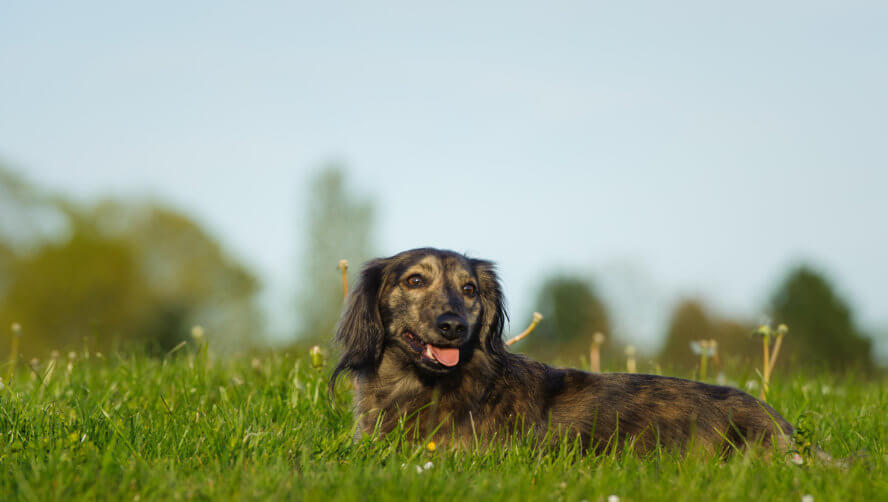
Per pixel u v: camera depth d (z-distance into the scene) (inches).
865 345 1481.3
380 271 210.2
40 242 1699.1
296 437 178.5
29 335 1557.6
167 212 1736.0
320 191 1868.8
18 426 179.0
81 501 130.0
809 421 212.4
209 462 160.6
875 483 146.4
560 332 1226.0
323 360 250.7
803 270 1560.0
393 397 204.1
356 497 132.9
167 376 264.4
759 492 146.9
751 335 263.7
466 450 186.1
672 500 137.9
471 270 206.5
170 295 1664.6
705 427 199.2
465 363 204.2
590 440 197.9
